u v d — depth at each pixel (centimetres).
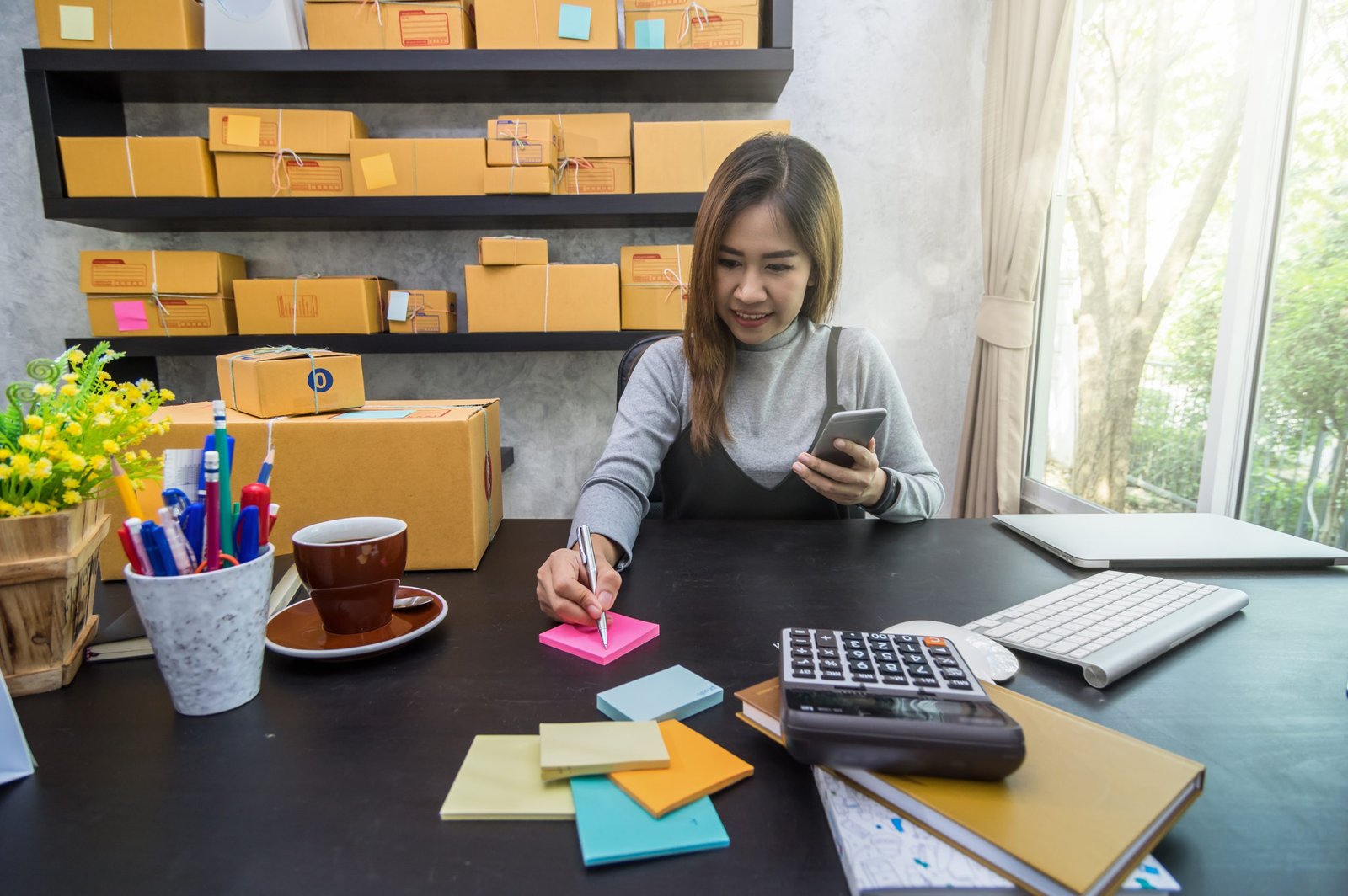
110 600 73
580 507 91
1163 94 159
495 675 56
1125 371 173
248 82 187
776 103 215
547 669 58
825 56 214
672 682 53
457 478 80
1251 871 36
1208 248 147
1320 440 124
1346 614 69
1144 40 165
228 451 50
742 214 96
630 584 77
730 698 53
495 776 42
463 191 188
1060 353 199
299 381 82
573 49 181
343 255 215
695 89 200
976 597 73
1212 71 146
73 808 41
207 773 44
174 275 187
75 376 59
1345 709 51
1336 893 34
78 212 178
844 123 217
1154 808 36
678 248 194
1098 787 38
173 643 48
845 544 92
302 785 43
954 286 226
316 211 183
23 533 53
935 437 236
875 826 37
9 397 54
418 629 61
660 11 184
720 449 114
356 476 80
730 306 104
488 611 70
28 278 208
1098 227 181
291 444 78
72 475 55
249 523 51
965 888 33
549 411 228
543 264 192
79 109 187
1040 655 58
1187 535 91
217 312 191
